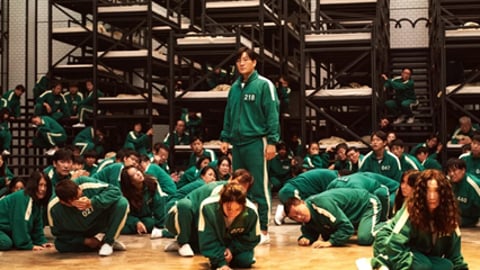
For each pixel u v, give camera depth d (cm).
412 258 463
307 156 1188
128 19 1409
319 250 658
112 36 1523
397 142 979
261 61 1380
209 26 1488
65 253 668
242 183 590
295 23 1689
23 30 1816
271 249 669
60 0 1523
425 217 454
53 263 608
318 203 672
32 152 1579
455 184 864
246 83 720
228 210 520
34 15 1811
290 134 1652
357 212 697
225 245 558
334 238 673
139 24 1409
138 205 805
